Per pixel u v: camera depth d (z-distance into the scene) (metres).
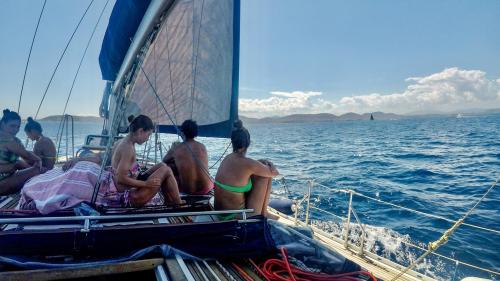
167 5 2.27
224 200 3.20
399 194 12.49
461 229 8.16
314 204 10.62
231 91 5.75
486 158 22.75
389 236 7.60
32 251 2.03
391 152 29.45
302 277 2.30
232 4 5.63
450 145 34.44
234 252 2.49
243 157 3.28
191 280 1.95
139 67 2.82
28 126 5.01
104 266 2.00
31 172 4.14
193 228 2.47
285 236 2.81
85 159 4.16
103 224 2.57
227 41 5.70
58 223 2.54
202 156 4.02
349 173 18.12
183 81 5.99
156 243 2.34
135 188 3.15
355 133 77.81
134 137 3.16
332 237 4.80
